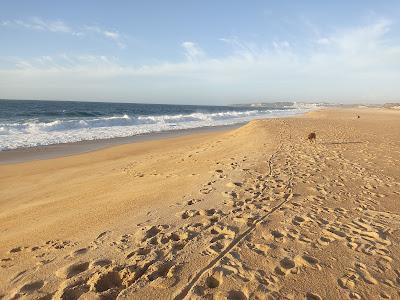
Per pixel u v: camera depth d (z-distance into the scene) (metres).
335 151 11.80
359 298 3.23
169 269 3.74
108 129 27.77
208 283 3.46
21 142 18.98
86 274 3.75
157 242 4.49
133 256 4.09
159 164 11.10
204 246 4.27
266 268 3.71
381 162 10.07
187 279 3.55
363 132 19.45
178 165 10.56
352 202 6.15
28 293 3.52
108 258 4.13
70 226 5.70
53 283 3.69
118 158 14.13
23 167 12.45
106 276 3.67
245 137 16.14
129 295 3.31
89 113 47.88
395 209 5.85
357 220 5.20
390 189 7.14
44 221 6.22
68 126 28.06
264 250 4.12
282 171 8.44
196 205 5.95
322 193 6.66
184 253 4.10
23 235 5.58
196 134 24.58
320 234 4.60
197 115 48.53
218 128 31.73
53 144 18.75
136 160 12.91
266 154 10.81
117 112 58.84
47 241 5.17
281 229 4.75
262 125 20.95
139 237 4.67
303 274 3.60
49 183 9.85
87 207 6.71
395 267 3.78
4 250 5.02
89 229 5.41
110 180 9.38
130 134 24.69
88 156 14.75
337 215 5.39
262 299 3.19
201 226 4.95
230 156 11.10
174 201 6.36
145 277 3.60
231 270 3.67
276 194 6.47
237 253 4.05
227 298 3.19
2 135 21.52
